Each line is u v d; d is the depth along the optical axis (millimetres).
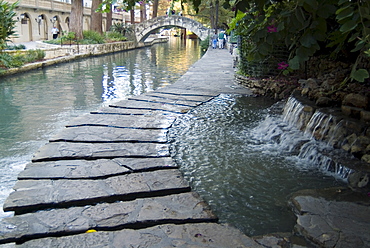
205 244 3100
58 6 36594
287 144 5719
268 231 3414
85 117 7371
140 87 12383
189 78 13133
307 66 9602
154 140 5969
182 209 3725
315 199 3826
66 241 3123
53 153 5227
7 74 14477
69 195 3930
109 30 38719
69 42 26047
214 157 5316
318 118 5645
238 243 3123
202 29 37469
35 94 10766
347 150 4965
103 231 3297
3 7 14953
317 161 5016
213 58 21391
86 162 4941
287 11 2688
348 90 6109
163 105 8594
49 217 3510
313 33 2625
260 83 10266
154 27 38594
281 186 4367
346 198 3863
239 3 2895
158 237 3201
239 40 11648
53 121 7633
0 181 4574
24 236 3186
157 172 4688
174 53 31344
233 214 3723
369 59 6344
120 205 3783
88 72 16469
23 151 5758
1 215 3625
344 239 3082
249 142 6031
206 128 6789
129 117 7441
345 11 2398
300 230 3299
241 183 4449
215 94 10031
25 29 32031
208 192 4211
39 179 4363
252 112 8039
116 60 23516
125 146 5637
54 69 17453
